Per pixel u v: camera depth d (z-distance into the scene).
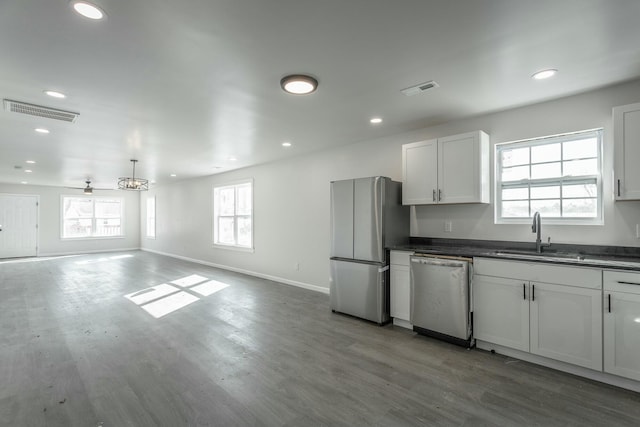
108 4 1.61
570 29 1.88
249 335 3.33
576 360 2.41
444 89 2.74
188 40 1.96
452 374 2.50
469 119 3.51
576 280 2.40
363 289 3.79
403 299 3.54
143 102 2.95
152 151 4.96
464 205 3.59
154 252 10.51
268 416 1.99
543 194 3.17
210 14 1.71
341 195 4.08
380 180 3.68
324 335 3.34
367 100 2.96
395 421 1.94
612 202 2.73
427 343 3.13
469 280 2.95
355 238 3.91
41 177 7.76
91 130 3.79
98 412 2.03
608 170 2.75
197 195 8.37
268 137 4.23
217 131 3.90
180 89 2.68
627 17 1.76
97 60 2.19
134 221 11.55
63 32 1.85
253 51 2.11
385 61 2.26
